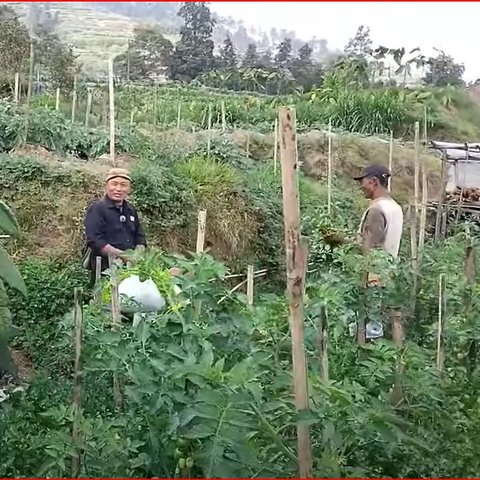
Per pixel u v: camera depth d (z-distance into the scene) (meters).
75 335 3.29
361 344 4.14
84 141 10.33
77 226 7.97
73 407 3.30
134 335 3.52
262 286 8.53
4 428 3.88
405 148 14.07
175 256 3.86
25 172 8.28
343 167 13.27
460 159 11.35
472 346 4.31
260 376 3.23
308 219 9.39
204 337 3.43
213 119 15.57
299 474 2.86
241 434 2.85
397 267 4.67
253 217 9.38
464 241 7.04
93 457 3.11
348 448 3.24
